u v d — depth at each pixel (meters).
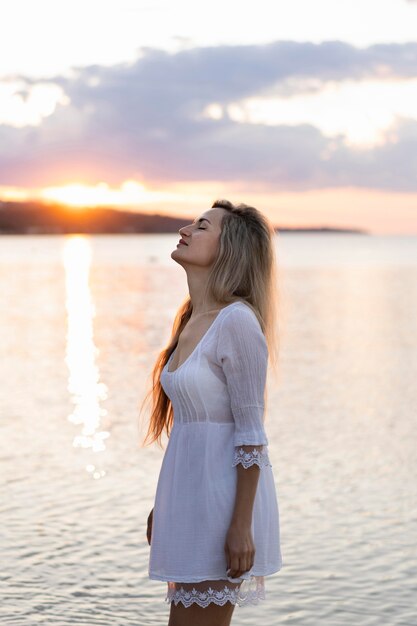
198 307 3.13
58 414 11.25
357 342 20.12
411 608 5.02
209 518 2.90
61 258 103.19
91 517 6.67
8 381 14.42
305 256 112.19
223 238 3.08
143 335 22.42
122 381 14.42
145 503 7.05
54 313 29.52
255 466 2.87
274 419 10.90
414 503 7.12
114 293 40.00
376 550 5.98
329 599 5.15
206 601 2.90
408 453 8.95
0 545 6.01
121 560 5.75
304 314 27.64
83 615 4.87
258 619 4.89
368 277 52.69
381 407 11.75
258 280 3.10
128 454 8.80
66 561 5.71
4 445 9.28
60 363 16.92
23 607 4.96
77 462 8.47
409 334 21.80
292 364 16.38
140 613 4.92
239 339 2.92
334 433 10.01
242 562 2.84
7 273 61.19
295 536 6.29
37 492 7.38
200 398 2.94
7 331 23.59
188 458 2.96
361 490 7.52
